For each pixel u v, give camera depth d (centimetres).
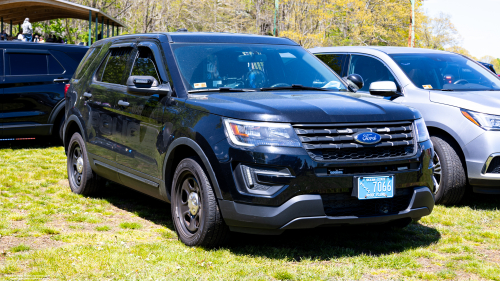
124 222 515
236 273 365
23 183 689
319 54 798
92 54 649
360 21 4906
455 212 576
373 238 472
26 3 2166
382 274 373
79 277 354
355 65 734
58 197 620
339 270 375
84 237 453
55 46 1031
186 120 426
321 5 4688
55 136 1036
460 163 590
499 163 569
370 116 400
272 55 522
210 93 450
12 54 983
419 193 414
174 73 466
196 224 424
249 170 380
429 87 650
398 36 5184
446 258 415
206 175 405
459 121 585
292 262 397
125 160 514
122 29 4581
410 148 414
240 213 383
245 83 479
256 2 5297
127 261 385
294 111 387
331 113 392
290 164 371
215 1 4950
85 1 4325
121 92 532
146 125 477
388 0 4997
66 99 668
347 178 381
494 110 573
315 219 377
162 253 405
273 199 374
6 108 964
